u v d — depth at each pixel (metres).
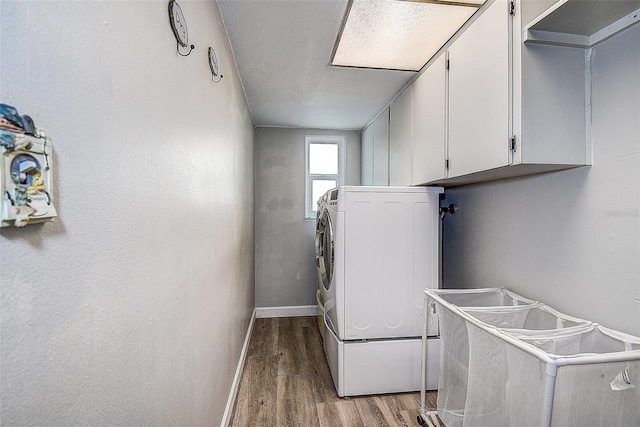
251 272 3.05
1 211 0.35
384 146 2.83
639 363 0.90
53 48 0.44
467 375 1.34
